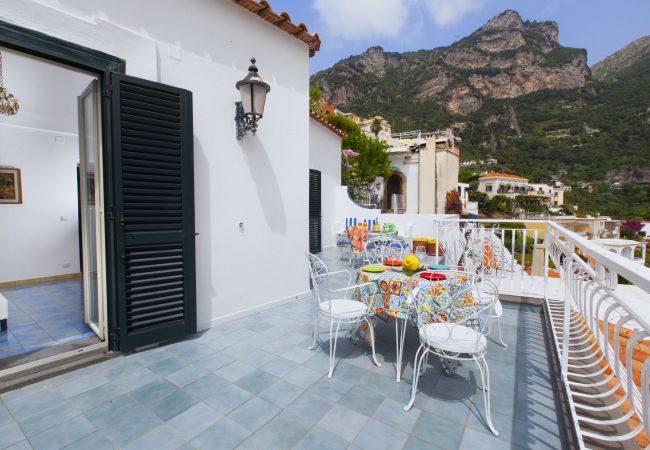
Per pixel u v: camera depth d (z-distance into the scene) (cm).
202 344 293
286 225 416
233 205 351
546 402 208
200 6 315
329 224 964
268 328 333
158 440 171
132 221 261
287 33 405
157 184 273
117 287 259
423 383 231
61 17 229
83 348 263
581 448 149
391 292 244
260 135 377
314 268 285
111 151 250
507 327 339
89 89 271
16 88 385
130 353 271
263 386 225
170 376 237
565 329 221
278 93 397
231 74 344
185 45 305
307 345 293
